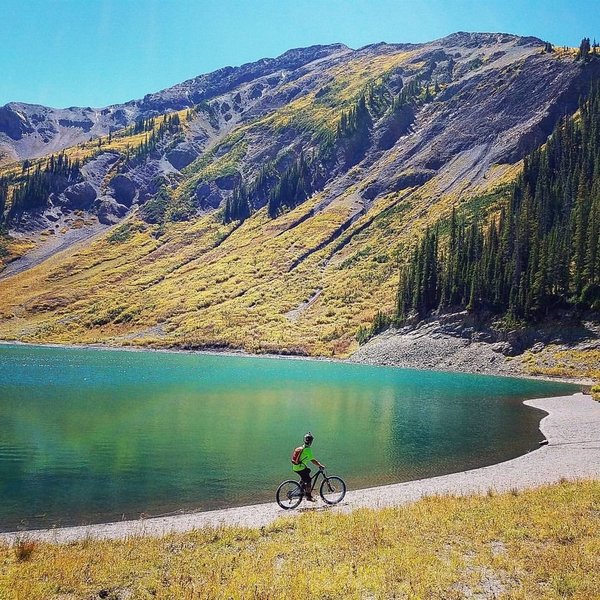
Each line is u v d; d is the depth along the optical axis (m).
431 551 15.20
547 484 23.95
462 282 110.94
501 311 102.81
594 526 16.55
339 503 22.94
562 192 127.62
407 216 185.62
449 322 108.50
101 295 189.50
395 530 17.08
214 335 141.38
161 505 23.50
